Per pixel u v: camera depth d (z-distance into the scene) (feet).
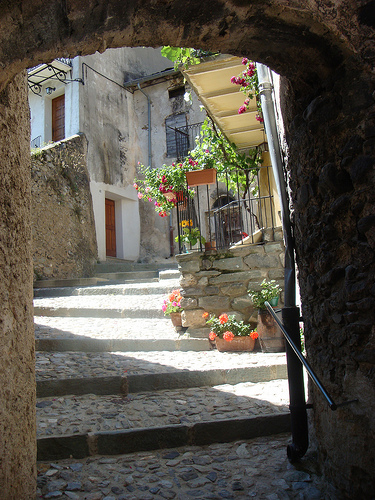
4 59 5.40
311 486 7.34
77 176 31.83
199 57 15.35
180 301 15.76
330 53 6.26
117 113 39.78
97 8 5.32
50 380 11.19
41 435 8.75
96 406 10.49
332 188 6.70
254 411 10.03
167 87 41.47
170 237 39.45
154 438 9.04
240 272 15.49
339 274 6.71
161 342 14.96
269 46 6.47
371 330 5.91
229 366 12.65
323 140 7.00
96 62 37.88
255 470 8.04
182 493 7.33
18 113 6.78
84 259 30.22
